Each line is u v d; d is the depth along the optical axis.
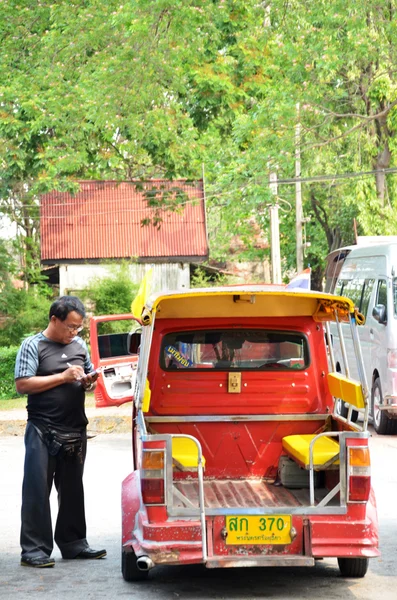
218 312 8.41
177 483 8.25
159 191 33.56
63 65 28.48
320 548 6.85
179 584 7.48
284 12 28.39
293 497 7.71
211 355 8.53
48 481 8.13
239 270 65.44
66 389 8.09
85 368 8.33
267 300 8.30
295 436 8.36
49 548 8.15
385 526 9.59
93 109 27.09
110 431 19.11
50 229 45.88
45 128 29.42
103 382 16.36
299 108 30.92
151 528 6.80
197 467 7.49
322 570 7.98
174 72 26.62
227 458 8.46
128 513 7.29
